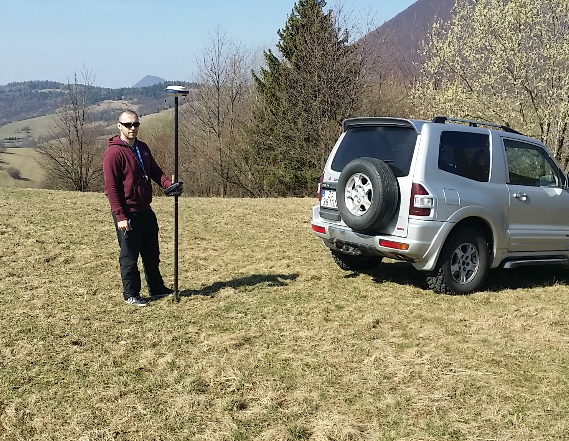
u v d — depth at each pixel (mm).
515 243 5863
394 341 4293
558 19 13273
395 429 3039
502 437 2957
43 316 4773
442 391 3459
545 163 6328
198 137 32562
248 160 29234
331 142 22656
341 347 4160
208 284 5906
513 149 5992
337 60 22531
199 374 3701
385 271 6594
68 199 11945
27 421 3104
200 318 4809
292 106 24500
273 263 6918
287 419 3135
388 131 5547
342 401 3346
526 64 13539
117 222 4891
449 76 15570
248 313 4953
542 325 4684
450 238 5406
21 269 6332
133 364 3848
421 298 5477
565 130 13719
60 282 5863
